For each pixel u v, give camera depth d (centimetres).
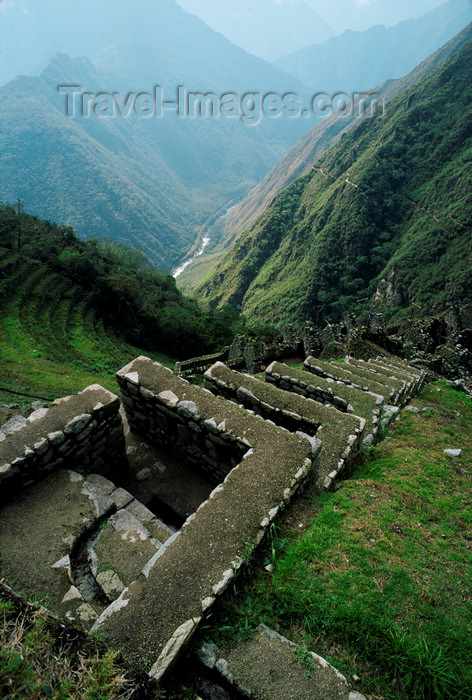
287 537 471
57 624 320
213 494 489
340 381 1044
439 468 657
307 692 315
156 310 5184
